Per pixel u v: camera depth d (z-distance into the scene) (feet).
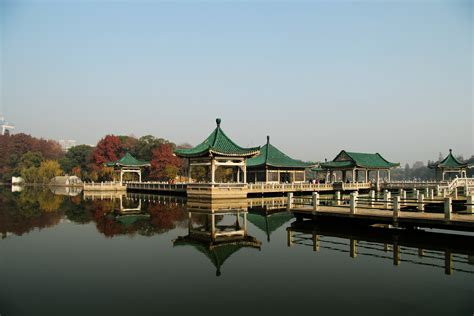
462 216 77.25
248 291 46.88
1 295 45.11
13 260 61.26
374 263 59.41
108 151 393.91
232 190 169.89
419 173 636.48
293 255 64.75
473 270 55.36
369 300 43.88
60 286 48.44
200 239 79.30
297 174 263.08
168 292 46.37
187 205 154.20
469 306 41.91
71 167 453.99
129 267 57.16
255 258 62.80
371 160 268.62
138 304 42.50
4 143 463.01
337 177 439.22
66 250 68.64
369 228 88.89
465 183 169.07
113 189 259.19
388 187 255.29
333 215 89.71
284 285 49.03
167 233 86.89
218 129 177.68
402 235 81.10
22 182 401.70
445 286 48.49
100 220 108.27
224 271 55.06
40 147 485.97
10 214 122.52
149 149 396.78
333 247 70.85
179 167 355.36
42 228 93.45
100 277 52.13
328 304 42.70
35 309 40.93
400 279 51.31
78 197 203.92
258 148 171.22
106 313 39.91
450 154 260.62
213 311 40.47
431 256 63.52
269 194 200.85
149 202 169.37
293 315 39.55
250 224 101.45
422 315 39.60
